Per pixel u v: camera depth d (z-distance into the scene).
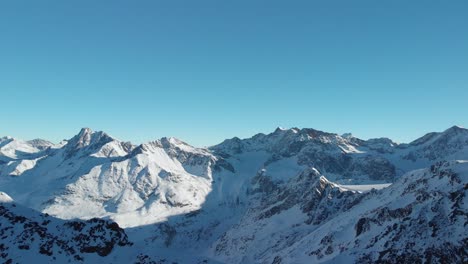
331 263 130.00
